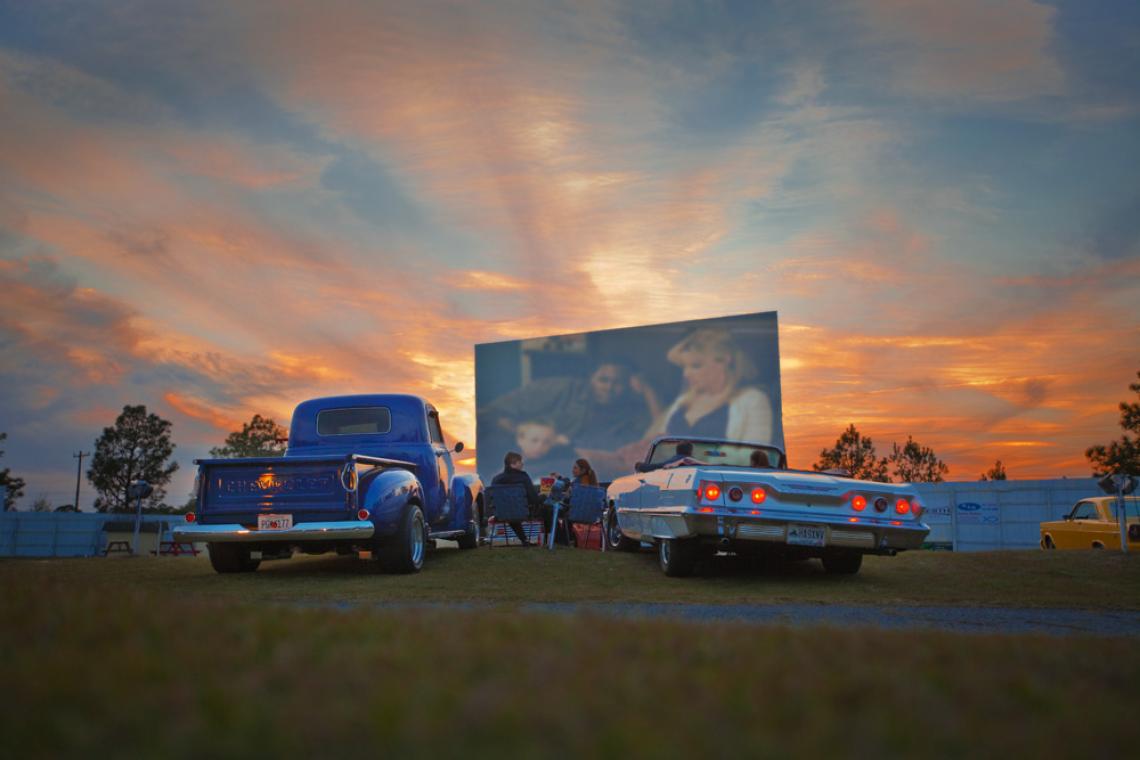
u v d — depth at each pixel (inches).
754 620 231.6
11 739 69.5
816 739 71.0
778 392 714.8
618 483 430.3
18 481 2048.5
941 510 1015.0
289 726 70.9
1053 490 973.8
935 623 235.1
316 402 418.3
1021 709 85.7
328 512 335.0
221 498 340.2
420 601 271.6
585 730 70.6
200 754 65.9
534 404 794.2
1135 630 229.0
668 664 98.5
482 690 81.6
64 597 142.7
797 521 316.5
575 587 316.5
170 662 93.2
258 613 132.8
